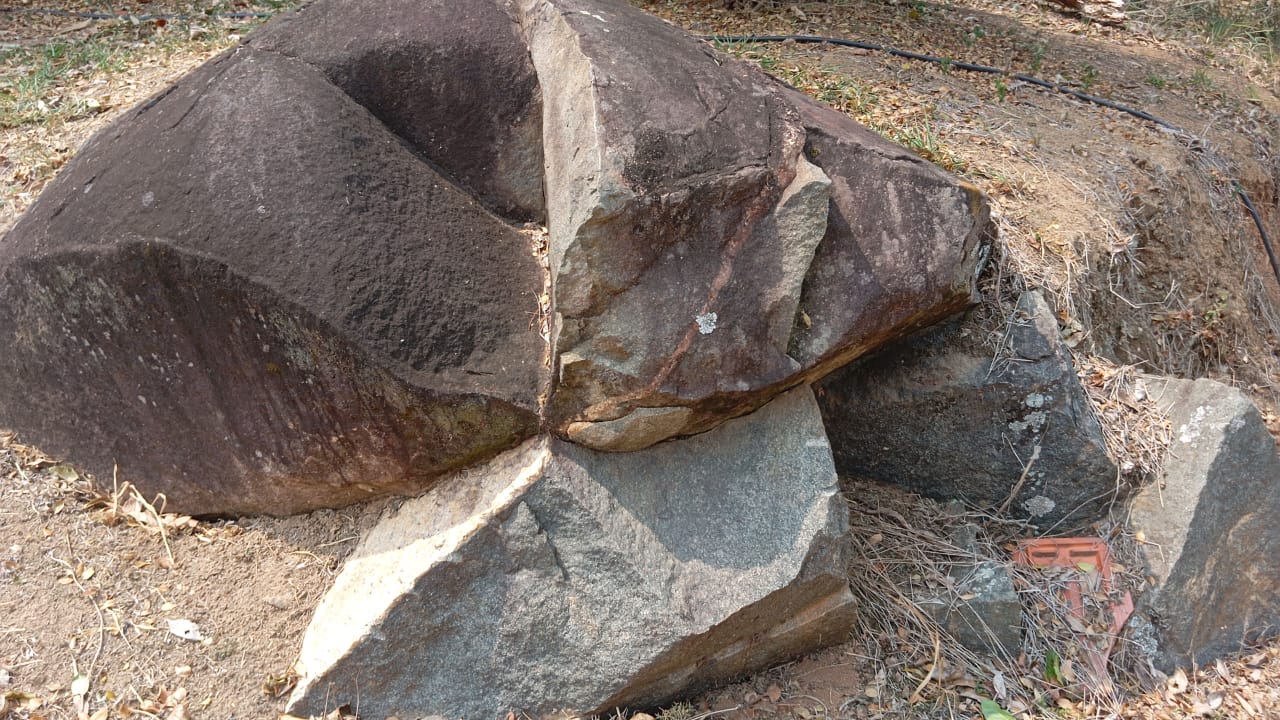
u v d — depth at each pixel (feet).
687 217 9.11
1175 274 17.19
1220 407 11.79
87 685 8.81
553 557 9.05
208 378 9.46
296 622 9.52
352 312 8.80
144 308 9.32
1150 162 17.87
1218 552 11.44
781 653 10.04
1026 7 28.45
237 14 21.76
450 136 10.53
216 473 9.93
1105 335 14.44
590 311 8.95
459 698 8.98
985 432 11.41
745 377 9.28
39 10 22.22
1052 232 14.17
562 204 9.30
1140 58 25.62
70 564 9.64
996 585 10.59
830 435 11.92
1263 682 11.14
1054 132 18.20
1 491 10.12
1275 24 29.76
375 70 10.44
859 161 10.11
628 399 9.05
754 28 21.94
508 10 11.11
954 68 21.08
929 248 9.93
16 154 15.40
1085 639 10.70
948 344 11.43
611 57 9.72
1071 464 11.31
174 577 9.70
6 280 10.18
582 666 9.05
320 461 9.55
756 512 9.57
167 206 9.18
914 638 10.47
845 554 9.76
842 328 9.69
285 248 8.89
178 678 9.00
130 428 10.05
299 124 9.45
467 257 9.64
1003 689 10.17
